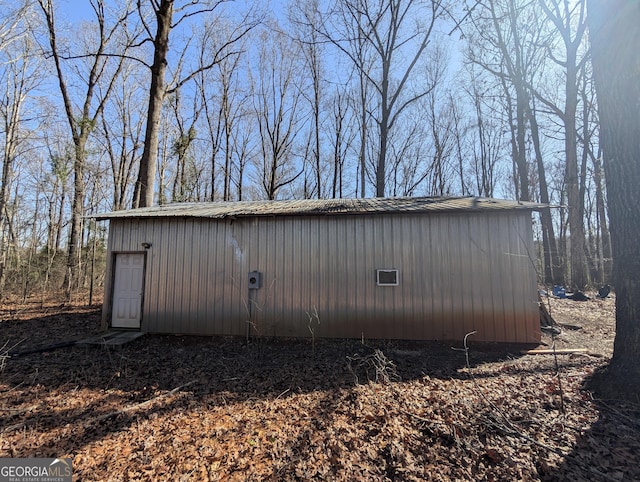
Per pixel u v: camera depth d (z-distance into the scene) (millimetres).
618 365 3842
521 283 6777
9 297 12867
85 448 3223
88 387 4773
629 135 3893
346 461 2881
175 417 3836
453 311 7020
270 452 3072
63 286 14180
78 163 13891
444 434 3195
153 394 4504
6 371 5395
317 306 7570
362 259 7484
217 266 8055
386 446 3068
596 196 20500
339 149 25828
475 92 22750
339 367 5559
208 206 9539
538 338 6586
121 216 8039
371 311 7352
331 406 4004
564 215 21469
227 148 23953
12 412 3945
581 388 4055
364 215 7484
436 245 7211
